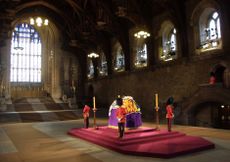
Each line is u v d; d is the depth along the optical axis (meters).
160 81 22.69
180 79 20.27
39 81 45.09
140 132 11.38
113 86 30.98
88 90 38.03
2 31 26.89
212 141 10.79
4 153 9.29
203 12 18.56
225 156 8.03
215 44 17.48
